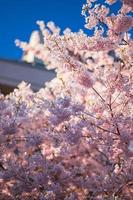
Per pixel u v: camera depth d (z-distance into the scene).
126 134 6.06
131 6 5.91
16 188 6.90
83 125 6.27
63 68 5.98
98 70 6.08
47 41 5.80
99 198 6.62
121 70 6.19
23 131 7.98
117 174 6.62
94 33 6.01
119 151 6.61
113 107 6.20
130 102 6.16
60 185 7.04
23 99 8.16
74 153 7.89
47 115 6.56
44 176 6.78
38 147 7.36
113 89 6.03
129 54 5.96
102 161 8.22
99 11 5.85
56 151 7.28
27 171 6.81
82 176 7.59
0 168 7.09
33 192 7.05
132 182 6.65
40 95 7.75
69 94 6.97
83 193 7.27
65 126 6.36
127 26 5.87
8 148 7.16
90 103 6.52
